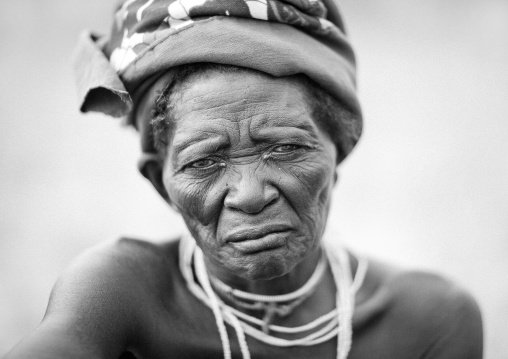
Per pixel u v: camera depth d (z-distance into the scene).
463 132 7.66
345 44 1.82
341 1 9.76
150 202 6.71
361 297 1.96
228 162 1.63
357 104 1.78
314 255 1.92
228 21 1.63
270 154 1.62
